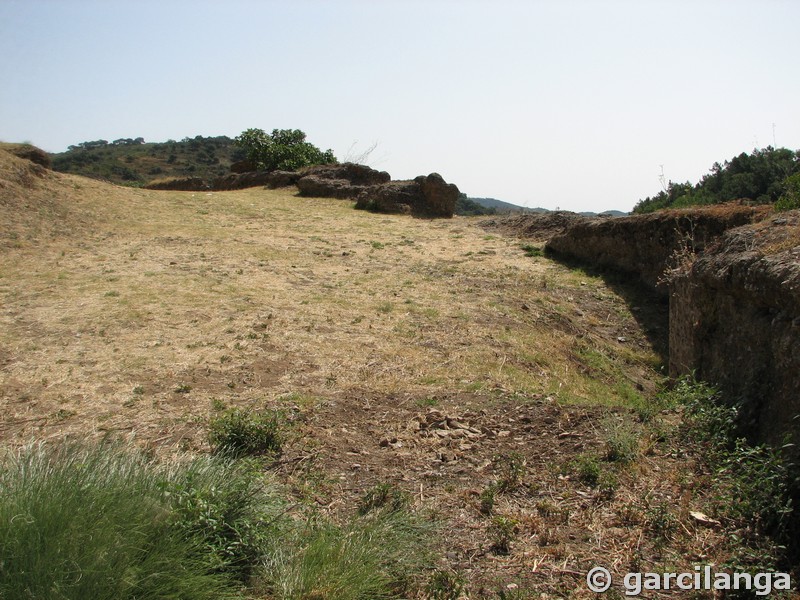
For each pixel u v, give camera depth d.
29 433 4.95
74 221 12.88
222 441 4.66
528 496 4.11
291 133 24.84
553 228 14.05
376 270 11.23
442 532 3.66
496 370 6.85
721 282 5.33
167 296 8.78
